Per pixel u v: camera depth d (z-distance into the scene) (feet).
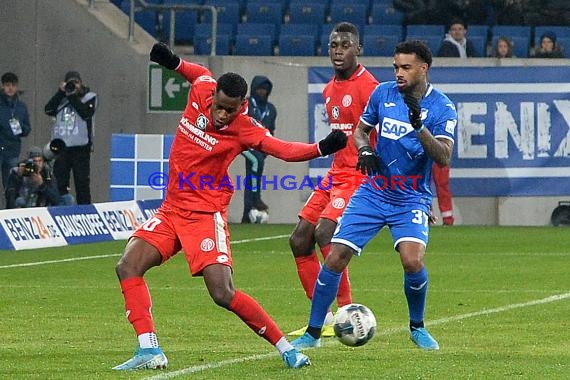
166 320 101.35
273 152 75.36
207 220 76.54
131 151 183.73
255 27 231.30
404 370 75.00
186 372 74.02
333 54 99.09
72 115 195.31
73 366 76.89
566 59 211.82
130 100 213.66
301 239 99.09
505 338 90.27
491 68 205.36
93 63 214.69
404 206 83.87
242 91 74.79
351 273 137.39
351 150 97.40
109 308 108.78
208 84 77.25
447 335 91.97
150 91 187.93
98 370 75.15
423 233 83.61
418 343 85.15
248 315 75.61
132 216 183.11
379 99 84.33
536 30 232.73
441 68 205.67
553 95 205.46
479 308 108.37
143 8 215.72
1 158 196.85
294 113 208.13
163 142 183.73
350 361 78.84
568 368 75.87
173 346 86.84
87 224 175.63
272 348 85.40
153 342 75.92
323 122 207.31
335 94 99.50
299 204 209.26
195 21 238.07
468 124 205.77
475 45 223.10
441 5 233.55
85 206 176.65
